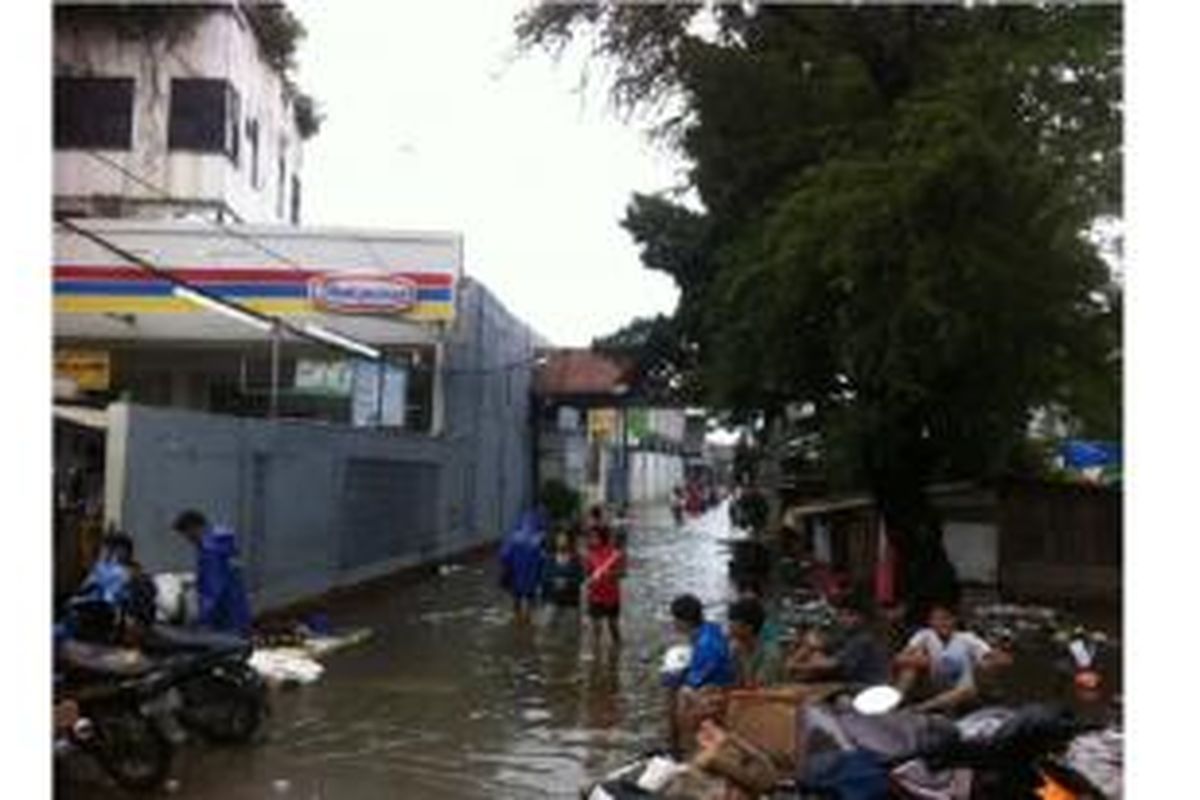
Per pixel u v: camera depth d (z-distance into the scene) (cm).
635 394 3120
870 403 1931
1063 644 1800
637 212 2539
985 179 1672
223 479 1917
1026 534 2581
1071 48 1712
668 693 1174
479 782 1090
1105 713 1302
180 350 2939
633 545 4309
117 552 1306
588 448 5662
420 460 3005
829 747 744
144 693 1016
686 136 2136
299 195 3956
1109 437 2097
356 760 1153
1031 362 1814
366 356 2678
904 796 718
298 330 2323
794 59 2077
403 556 2883
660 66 2138
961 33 1998
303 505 2233
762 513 3966
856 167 1734
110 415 1653
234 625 1410
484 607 2416
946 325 1683
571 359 4822
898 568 2042
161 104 3025
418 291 2869
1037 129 1720
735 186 2061
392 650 1831
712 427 2397
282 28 3422
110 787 1027
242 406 3056
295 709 1372
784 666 1062
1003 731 707
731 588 2794
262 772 1095
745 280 1828
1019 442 2166
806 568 3108
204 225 2834
